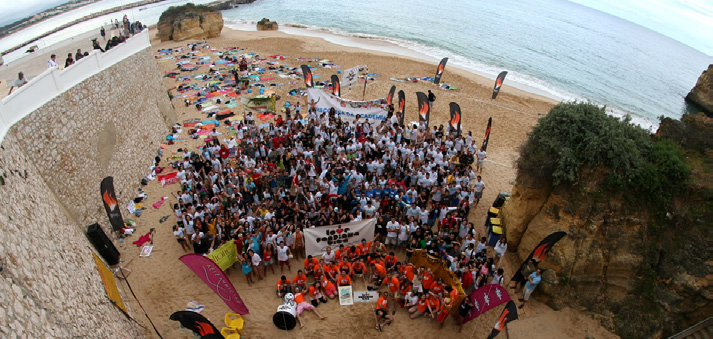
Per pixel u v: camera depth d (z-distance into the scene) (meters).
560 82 47.69
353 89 37.09
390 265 15.66
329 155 22.42
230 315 13.74
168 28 55.91
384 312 13.82
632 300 13.81
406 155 22.00
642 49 79.50
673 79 57.78
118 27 28.00
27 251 9.23
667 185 13.69
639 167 13.85
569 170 14.16
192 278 15.41
